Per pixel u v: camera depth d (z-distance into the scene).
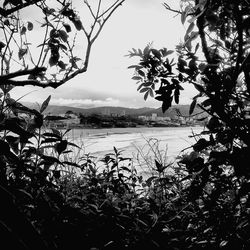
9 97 2.13
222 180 2.23
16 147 2.19
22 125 2.30
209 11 1.85
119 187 4.19
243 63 1.89
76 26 1.98
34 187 2.32
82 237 2.44
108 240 2.68
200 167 2.09
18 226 0.95
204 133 2.21
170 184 3.62
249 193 2.07
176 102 2.00
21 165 2.12
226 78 2.14
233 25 2.33
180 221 3.33
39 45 1.96
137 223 3.09
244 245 2.37
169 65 1.99
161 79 2.00
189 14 1.98
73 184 3.87
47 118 2.27
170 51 2.11
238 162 1.94
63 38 1.99
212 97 2.01
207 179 2.05
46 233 2.18
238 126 2.01
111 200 3.47
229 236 2.48
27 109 2.14
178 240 2.89
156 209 3.08
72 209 2.50
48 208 2.27
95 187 4.06
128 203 3.65
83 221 2.63
